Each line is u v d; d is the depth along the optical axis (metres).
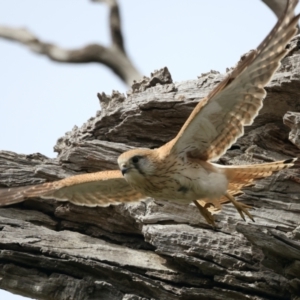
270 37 10.95
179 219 14.30
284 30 11.25
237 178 12.61
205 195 12.46
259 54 10.98
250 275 13.46
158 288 14.02
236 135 12.28
